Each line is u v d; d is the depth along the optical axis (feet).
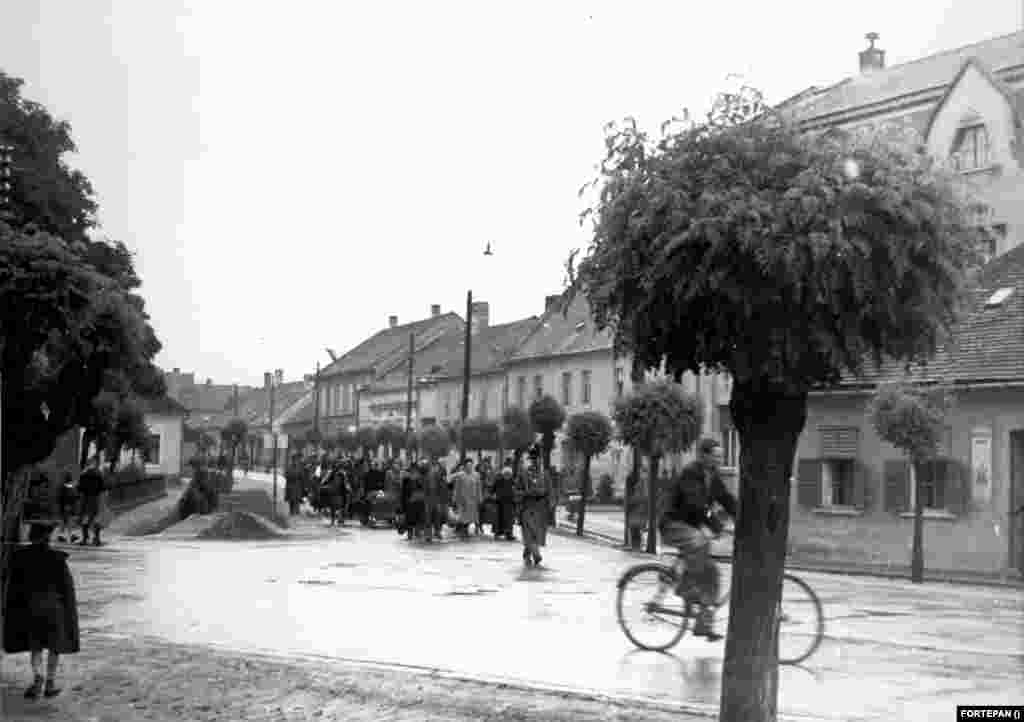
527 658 37.29
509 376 226.79
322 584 61.00
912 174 20.16
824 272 19.36
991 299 87.30
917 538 73.87
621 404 91.86
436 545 93.91
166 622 45.96
